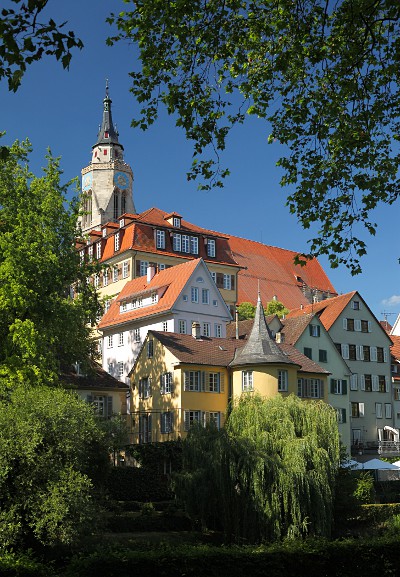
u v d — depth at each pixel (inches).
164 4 733.9
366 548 960.3
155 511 1649.9
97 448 1606.8
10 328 1498.5
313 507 1553.9
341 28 800.9
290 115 852.6
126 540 1379.2
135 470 1833.2
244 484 1537.9
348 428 2856.8
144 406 2341.3
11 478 1120.8
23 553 1037.2
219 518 1560.0
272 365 2242.9
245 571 919.0
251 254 4569.4
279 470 1537.9
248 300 4099.4
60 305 1708.9
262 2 797.9
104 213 5565.9
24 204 1761.8
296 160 872.9
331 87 839.7
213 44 778.8
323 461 1601.9
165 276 2997.0
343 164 877.8
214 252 3735.2
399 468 2252.7
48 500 1094.4
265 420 1689.2
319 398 2487.7
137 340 2878.9
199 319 2837.1
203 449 1615.4
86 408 1269.7
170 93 793.6
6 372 1464.1
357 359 3240.7
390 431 3297.2
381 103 840.3
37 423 1131.9
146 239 3531.0
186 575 900.0
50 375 1542.8
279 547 962.7
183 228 3710.6
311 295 4653.1
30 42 521.7
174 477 1590.8
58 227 1831.9
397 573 956.0
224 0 761.0
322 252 901.2
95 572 879.7
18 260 1595.7
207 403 2230.6
